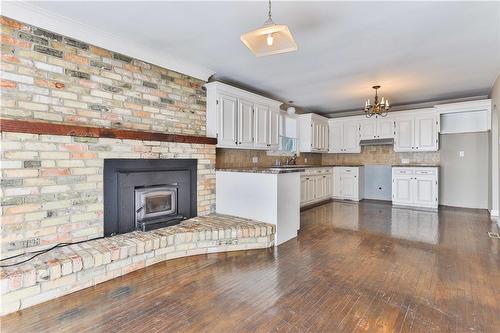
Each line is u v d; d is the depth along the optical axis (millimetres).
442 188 6117
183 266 2719
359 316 1865
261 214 3492
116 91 2969
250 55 3344
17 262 2115
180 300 2076
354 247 3273
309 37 2830
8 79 2252
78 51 2670
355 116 6961
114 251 2412
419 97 5625
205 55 3346
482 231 3947
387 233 3865
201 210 3771
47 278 2033
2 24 2217
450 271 2572
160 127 3408
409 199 5977
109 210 2814
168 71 3498
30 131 2252
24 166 2254
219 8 2283
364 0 2164
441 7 2271
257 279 2428
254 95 4590
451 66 3736
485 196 5641
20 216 2238
